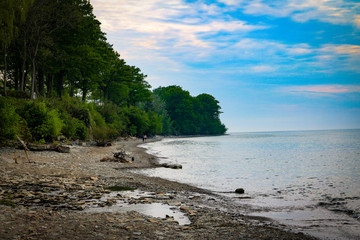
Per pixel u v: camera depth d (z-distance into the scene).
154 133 112.38
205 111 188.25
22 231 5.64
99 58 51.78
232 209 10.68
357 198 13.16
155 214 8.44
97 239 5.62
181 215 8.60
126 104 96.00
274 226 8.50
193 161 31.86
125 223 6.99
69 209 8.12
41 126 29.86
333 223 9.09
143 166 24.88
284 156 39.66
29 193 9.61
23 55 41.69
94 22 50.84
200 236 6.56
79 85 59.59
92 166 20.31
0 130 23.88
